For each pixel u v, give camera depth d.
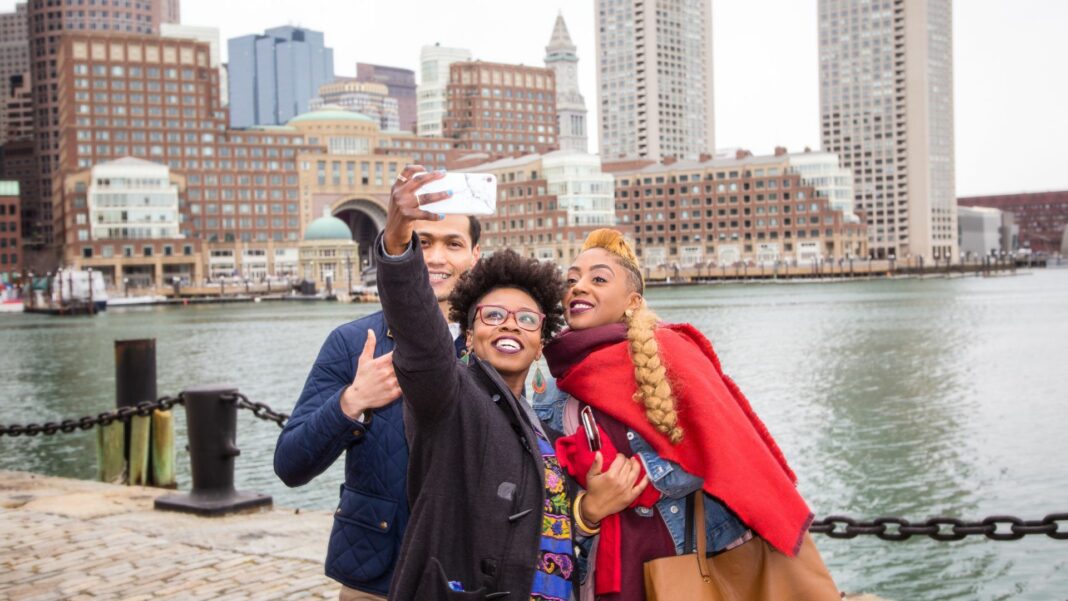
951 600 13.23
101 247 138.62
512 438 3.60
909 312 77.56
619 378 3.75
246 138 158.88
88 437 26.27
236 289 143.00
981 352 44.94
